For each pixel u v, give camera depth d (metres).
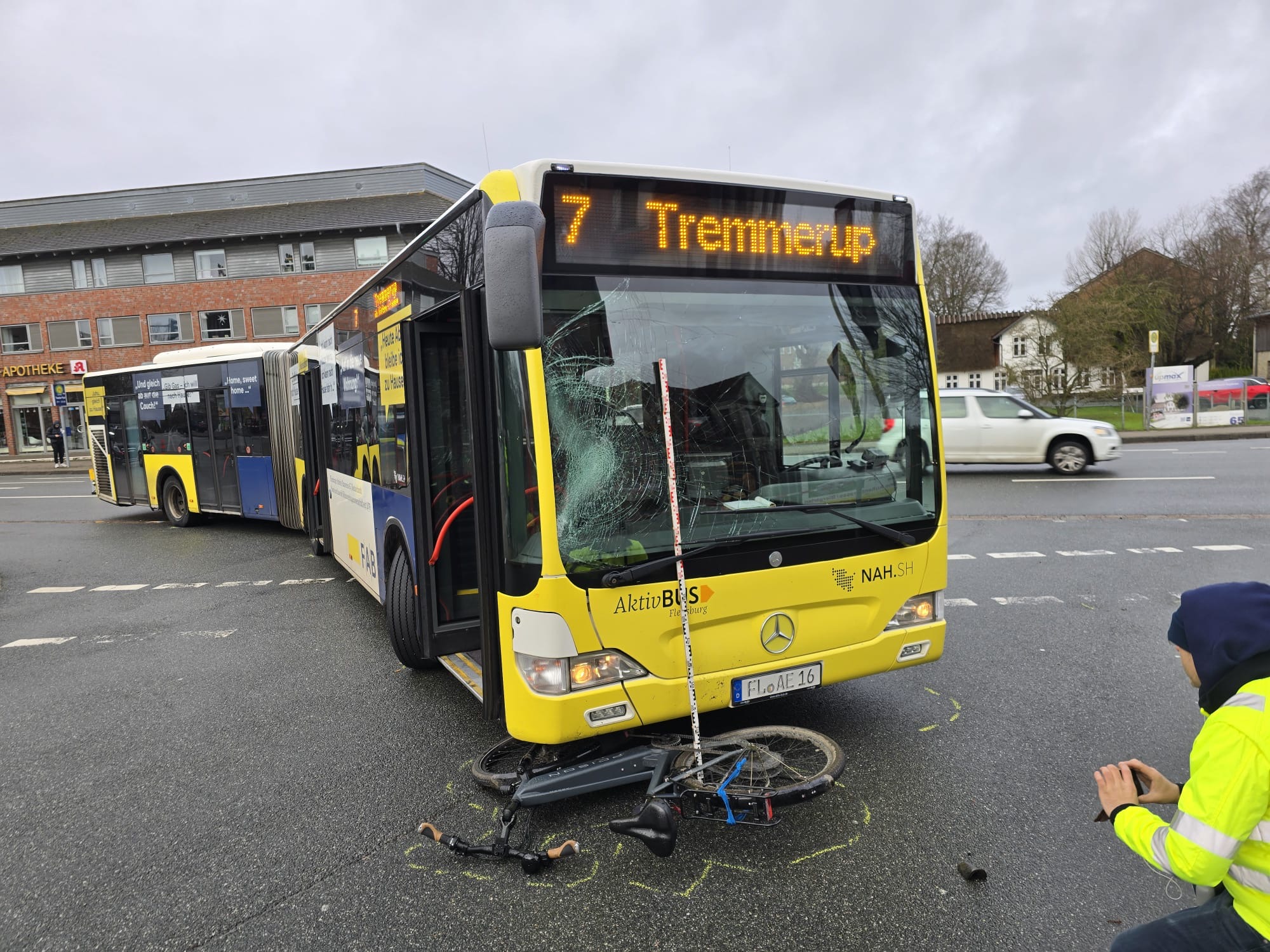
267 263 39.84
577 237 3.23
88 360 41.28
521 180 3.19
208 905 2.98
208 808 3.75
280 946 2.72
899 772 3.81
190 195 44.22
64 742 4.65
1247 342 48.09
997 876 2.96
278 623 7.18
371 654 6.10
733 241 3.54
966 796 3.56
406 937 2.74
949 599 6.95
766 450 3.56
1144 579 7.42
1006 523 10.50
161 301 40.47
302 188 43.47
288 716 4.89
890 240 3.95
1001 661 5.35
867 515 3.75
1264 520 9.99
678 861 3.12
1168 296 42.84
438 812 3.61
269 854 3.32
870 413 3.82
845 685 4.96
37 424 41.97
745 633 3.45
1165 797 1.84
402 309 4.72
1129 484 13.50
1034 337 29.52
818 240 3.74
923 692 4.81
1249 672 1.59
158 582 9.38
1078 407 29.34
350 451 6.70
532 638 3.17
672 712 3.33
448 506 4.53
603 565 3.17
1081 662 5.30
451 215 3.81
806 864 3.07
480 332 3.39
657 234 3.38
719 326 3.50
